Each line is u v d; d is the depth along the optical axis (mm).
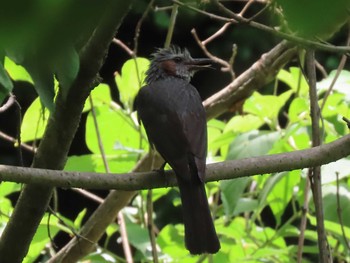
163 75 8609
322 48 4734
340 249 8805
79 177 5184
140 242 8336
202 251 5699
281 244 8516
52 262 7883
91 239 8070
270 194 8219
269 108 8328
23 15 1349
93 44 5074
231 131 8492
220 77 17359
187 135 6344
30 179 4969
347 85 8117
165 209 13914
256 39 17250
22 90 14102
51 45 1417
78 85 5355
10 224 6188
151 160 8258
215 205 8852
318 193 6203
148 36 17094
